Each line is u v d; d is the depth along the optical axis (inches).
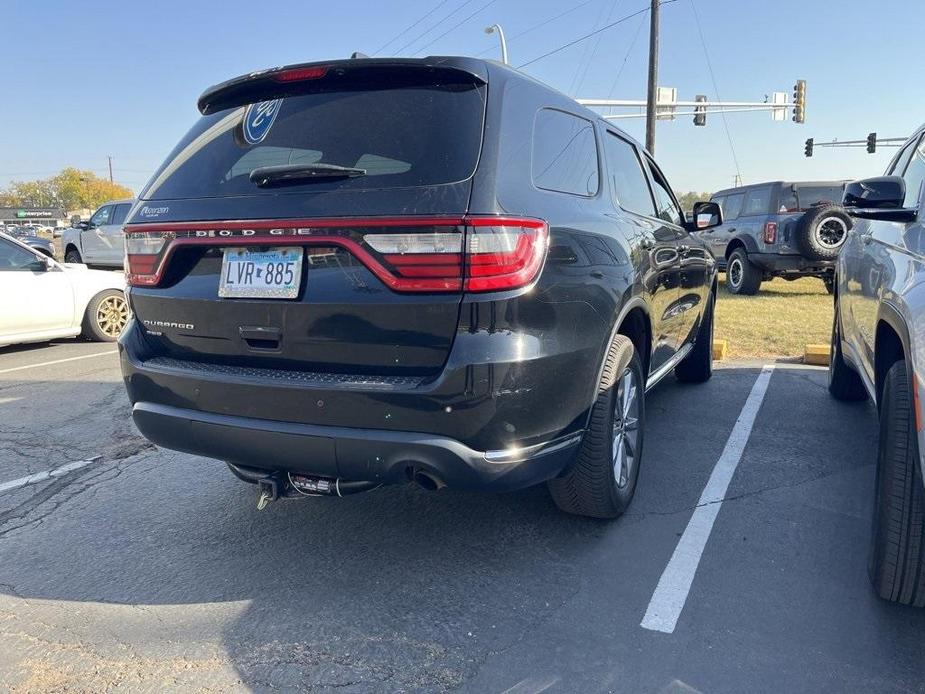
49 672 91.8
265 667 92.0
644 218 150.9
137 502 144.5
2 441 184.7
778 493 142.6
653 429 183.6
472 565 115.7
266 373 101.3
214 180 108.7
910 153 159.5
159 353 115.3
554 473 104.2
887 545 96.5
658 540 123.0
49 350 328.8
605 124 146.9
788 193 450.3
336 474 98.0
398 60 102.2
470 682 88.0
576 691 86.0
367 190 94.0
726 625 98.3
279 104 110.6
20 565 119.6
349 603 106.0
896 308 102.0
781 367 260.8
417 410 91.4
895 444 96.5
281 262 98.7
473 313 89.5
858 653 92.0
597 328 109.4
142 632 100.2
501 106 101.1
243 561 119.5
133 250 114.3
